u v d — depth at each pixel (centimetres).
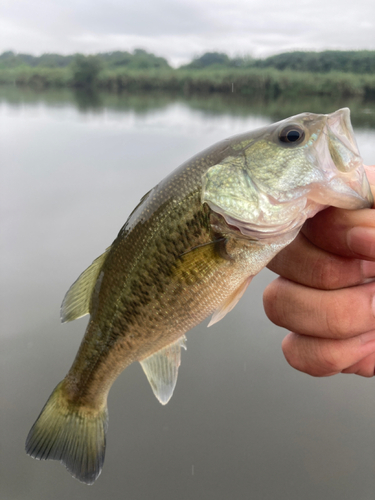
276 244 14
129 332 16
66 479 25
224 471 25
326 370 14
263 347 34
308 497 24
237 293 15
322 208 13
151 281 15
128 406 29
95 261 16
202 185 14
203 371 32
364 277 14
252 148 14
